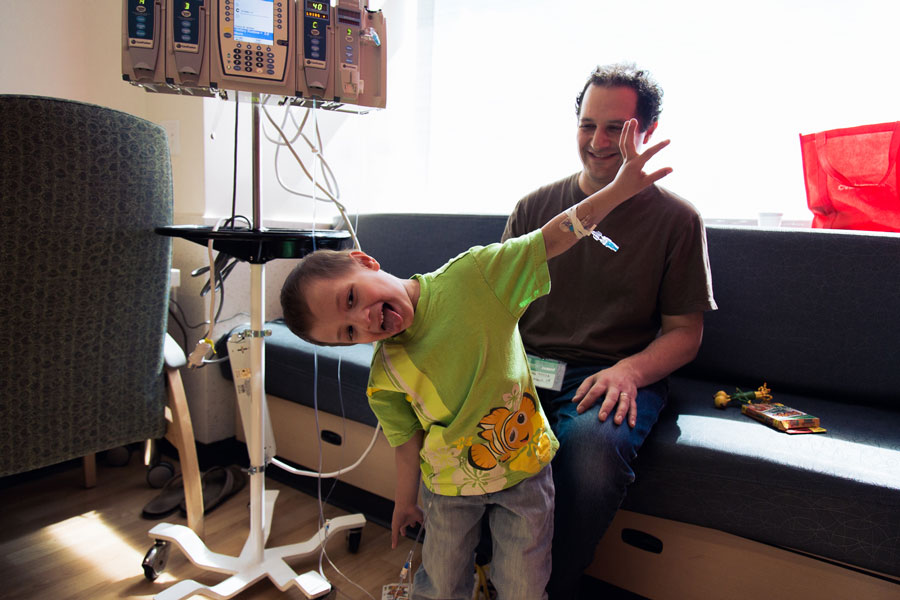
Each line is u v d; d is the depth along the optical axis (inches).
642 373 44.7
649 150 32.6
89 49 76.4
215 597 45.6
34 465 47.2
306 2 42.7
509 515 38.3
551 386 47.0
